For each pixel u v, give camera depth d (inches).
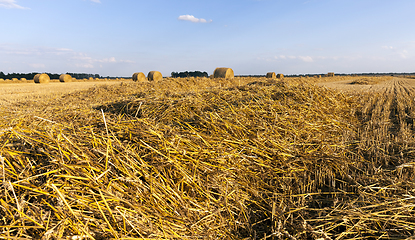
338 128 196.4
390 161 143.3
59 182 70.0
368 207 92.4
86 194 71.5
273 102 194.2
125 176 79.9
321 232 80.3
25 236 56.2
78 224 59.9
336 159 129.9
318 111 208.5
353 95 339.0
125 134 108.1
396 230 82.7
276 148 133.0
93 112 171.9
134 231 66.6
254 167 117.1
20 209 59.8
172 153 98.9
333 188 113.4
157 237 65.8
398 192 106.0
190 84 589.0
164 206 78.3
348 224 87.9
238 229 88.0
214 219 84.1
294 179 118.9
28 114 194.2
